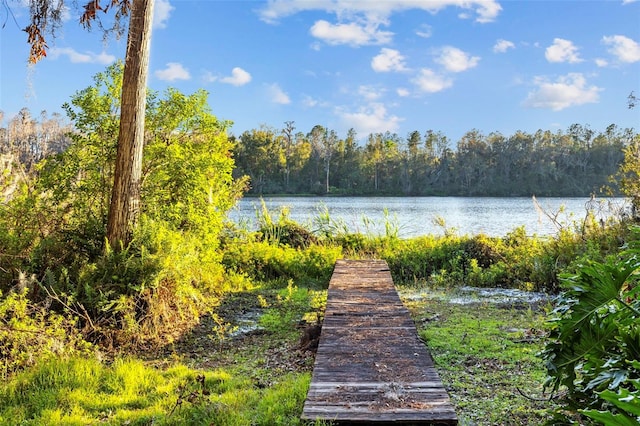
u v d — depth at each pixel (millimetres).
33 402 4176
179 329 6922
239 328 7234
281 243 13711
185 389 4438
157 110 8367
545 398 4332
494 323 7137
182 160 8039
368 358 4410
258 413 3928
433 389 3703
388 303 6652
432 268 11695
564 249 10312
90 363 4965
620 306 2779
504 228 21578
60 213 7285
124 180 6902
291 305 8703
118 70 8008
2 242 6688
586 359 2846
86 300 6184
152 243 6867
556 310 2879
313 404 3449
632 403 1502
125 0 7141
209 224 8609
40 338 5254
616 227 10516
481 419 3967
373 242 13961
